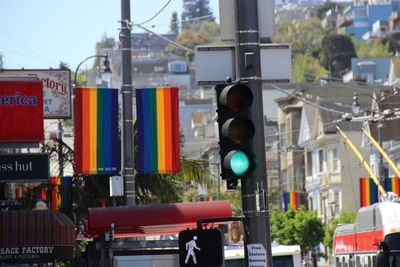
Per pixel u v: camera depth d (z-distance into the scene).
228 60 21.23
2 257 36.69
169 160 40.88
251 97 20.06
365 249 42.84
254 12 20.92
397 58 184.12
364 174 131.50
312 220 116.31
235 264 43.75
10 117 33.47
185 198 70.81
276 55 21.52
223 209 32.56
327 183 135.50
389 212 39.28
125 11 40.84
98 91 41.31
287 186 163.00
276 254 43.72
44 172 33.31
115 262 33.47
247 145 19.89
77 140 40.91
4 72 45.84
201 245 20.42
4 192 53.84
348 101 140.12
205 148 182.12
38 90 33.78
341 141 132.62
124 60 40.88
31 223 37.12
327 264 125.06
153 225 31.94
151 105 41.06
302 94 160.12
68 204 50.06
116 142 41.34
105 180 50.28
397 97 99.75
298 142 156.25
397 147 112.25
